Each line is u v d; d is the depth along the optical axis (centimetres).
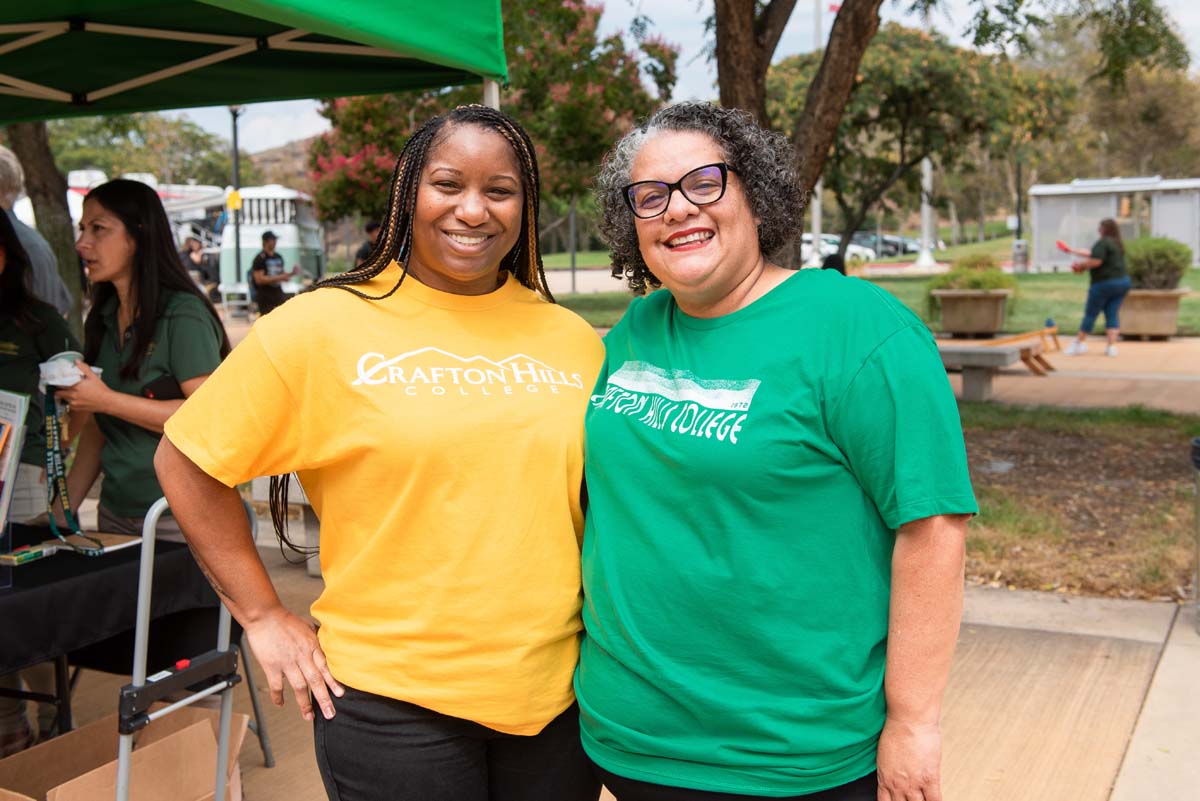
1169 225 2952
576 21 1265
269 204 2412
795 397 167
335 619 197
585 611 194
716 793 175
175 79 403
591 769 204
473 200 191
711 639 173
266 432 189
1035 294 2372
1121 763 344
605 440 187
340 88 400
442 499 186
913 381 163
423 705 188
